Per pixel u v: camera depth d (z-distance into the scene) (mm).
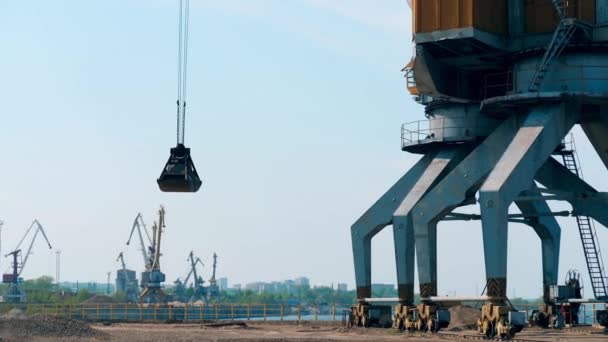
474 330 61750
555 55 54469
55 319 56594
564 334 56656
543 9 56156
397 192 65688
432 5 55688
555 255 71750
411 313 60250
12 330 53062
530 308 76000
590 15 54438
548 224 71688
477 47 56500
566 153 65438
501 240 50344
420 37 55844
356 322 65688
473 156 58562
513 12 56938
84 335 54938
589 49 54312
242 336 57219
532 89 54188
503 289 50719
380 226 65688
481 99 63000
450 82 60969
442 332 58250
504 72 61500
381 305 66125
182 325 79938
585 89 53875
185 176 45062
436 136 64875
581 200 60062
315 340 51000
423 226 59719
